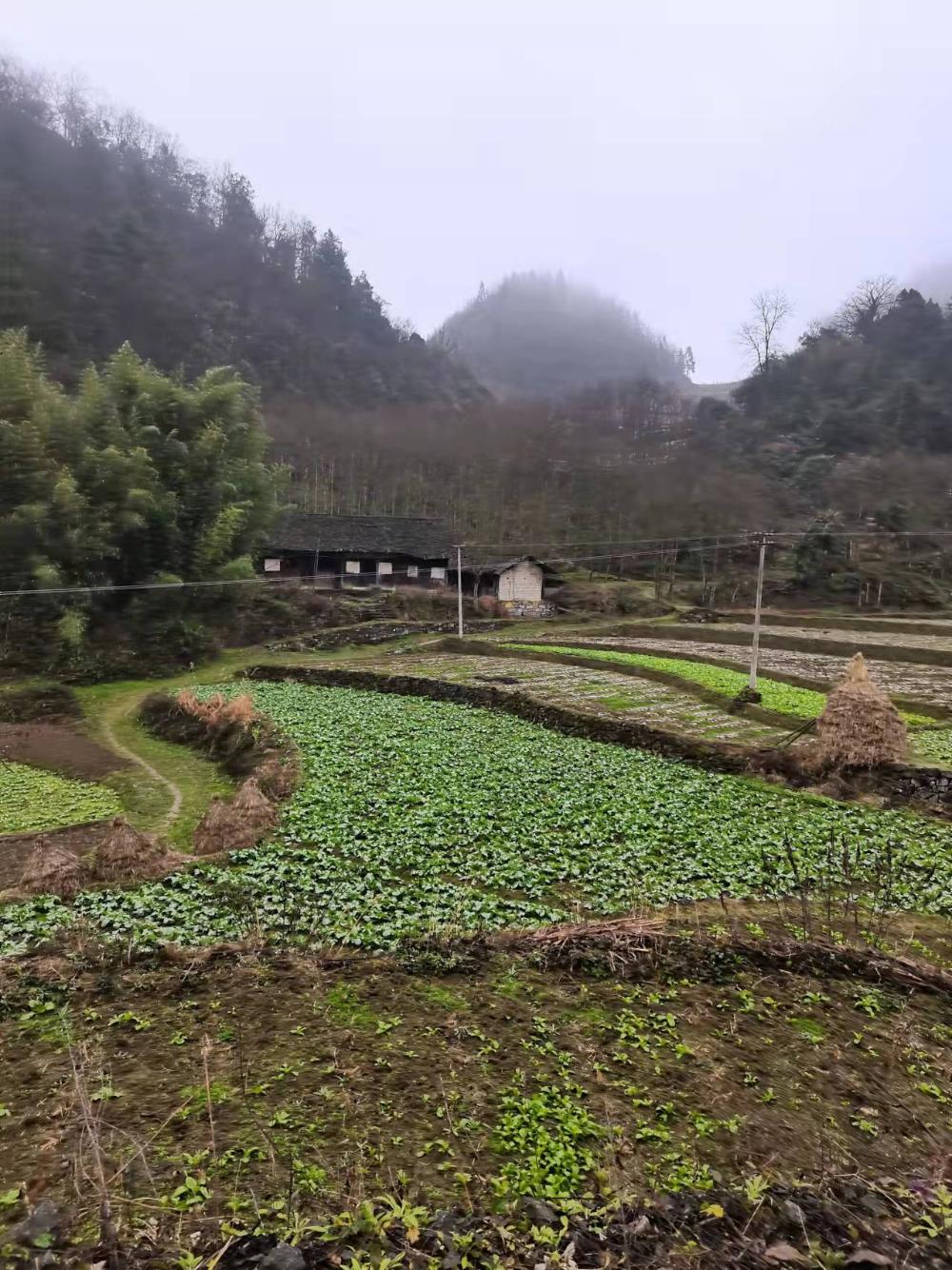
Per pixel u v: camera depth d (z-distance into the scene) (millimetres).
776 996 9625
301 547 56188
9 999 8648
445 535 61750
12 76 87938
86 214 81125
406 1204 5605
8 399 39438
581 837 15648
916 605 59156
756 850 15453
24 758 25328
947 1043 8875
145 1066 7457
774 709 26797
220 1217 5480
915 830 17047
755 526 66312
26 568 37875
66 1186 5754
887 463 75500
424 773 19875
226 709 26766
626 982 9688
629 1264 5262
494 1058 7887
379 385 95312
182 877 13320
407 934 10828
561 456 79500
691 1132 6945
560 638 47500
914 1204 6191
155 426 44281
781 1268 5316
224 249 98500
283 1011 8594
